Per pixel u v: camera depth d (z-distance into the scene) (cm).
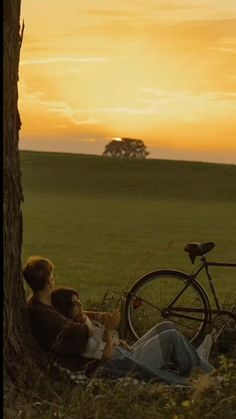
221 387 658
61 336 699
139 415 620
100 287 2545
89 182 9856
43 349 708
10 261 684
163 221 6016
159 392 668
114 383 692
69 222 5794
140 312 956
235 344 891
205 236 4950
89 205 7612
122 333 927
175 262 3531
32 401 643
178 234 5038
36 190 9312
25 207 7194
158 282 941
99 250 4028
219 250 4181
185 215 6650
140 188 9481
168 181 9788
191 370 739
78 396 648
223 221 6134
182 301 940
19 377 670
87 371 707
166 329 766
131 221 5969
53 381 693
